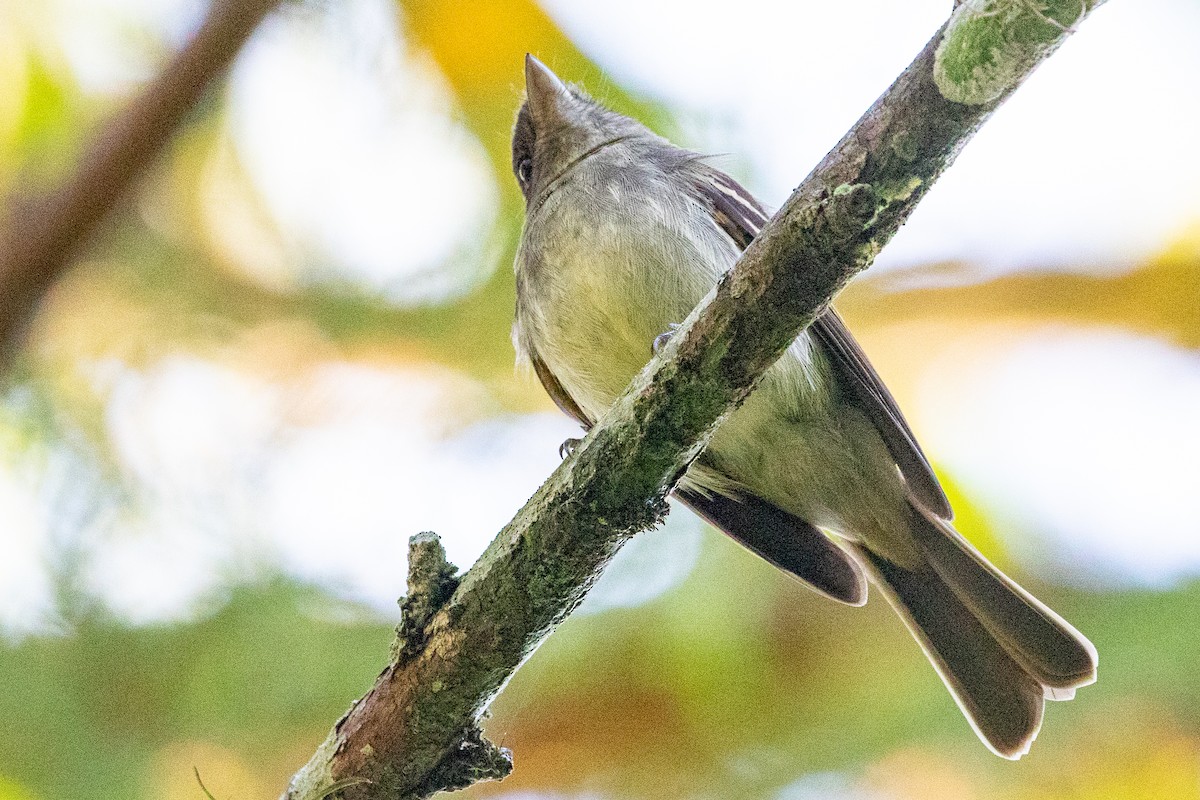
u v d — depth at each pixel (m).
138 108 7.17
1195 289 8.78
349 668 7.44
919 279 9.22
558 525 5.43
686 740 7.87
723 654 7.75
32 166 8.52
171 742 7.41
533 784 7.97
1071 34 4.42
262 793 7.40
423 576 5.55
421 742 5.57
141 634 7.48
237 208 8.77
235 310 8.65
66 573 7.56
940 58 4.58
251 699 7.42
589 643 7.71
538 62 8.80
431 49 8.93
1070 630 7.35
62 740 7.26
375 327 8.73
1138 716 7.69
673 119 9.05
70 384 8.15
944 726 7.70
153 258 8.59
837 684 7.86
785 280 5.00
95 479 7.80
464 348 8.88
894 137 4.72
